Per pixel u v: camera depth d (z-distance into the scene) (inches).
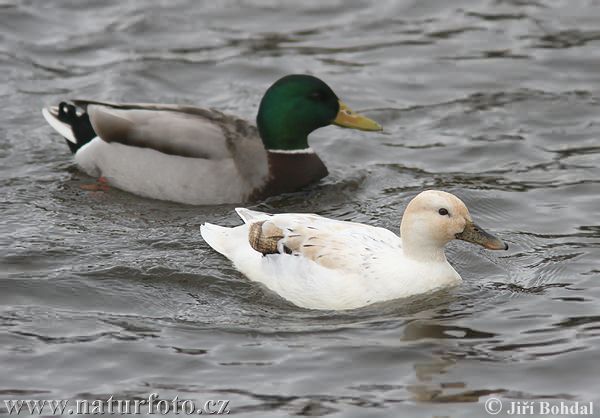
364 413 411.8
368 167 681.0
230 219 605.0
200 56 840.3
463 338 466.9
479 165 681.0
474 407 414.9
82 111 738.2
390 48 856.3
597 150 693.9
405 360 449.1
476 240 497.7
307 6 922.7
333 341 465.4
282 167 641.6
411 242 504.7
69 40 856.9
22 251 550.6
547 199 624.1
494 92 786.2
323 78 806.5
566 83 794.2
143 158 633.0
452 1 928.3
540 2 921.5
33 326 482.6
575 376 435.5
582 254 550.3
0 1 908.6
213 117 655.8
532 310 491.8
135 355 457.1
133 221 597.9
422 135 728.3
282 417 410.3
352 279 494.0
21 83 788.0
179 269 532.7
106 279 524.1
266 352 457.7
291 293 502.3
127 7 915.4
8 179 647.1
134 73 806.5
